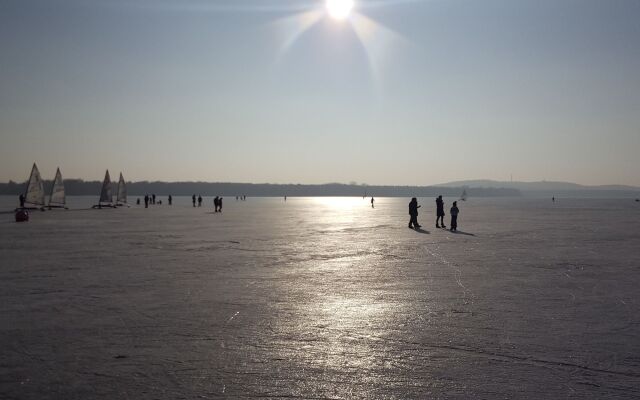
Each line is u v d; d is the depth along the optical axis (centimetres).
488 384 684
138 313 1070
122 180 9006
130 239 2744
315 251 2220
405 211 7844
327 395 652
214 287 1363
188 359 785
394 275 1566
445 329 948
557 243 2544
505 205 11869
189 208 8369
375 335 911
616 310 1098
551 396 644
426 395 649
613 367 746
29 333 922
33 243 2502
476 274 1586
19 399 638
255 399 640
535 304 1157
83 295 1252
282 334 918
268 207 9969
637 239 2738
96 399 639
